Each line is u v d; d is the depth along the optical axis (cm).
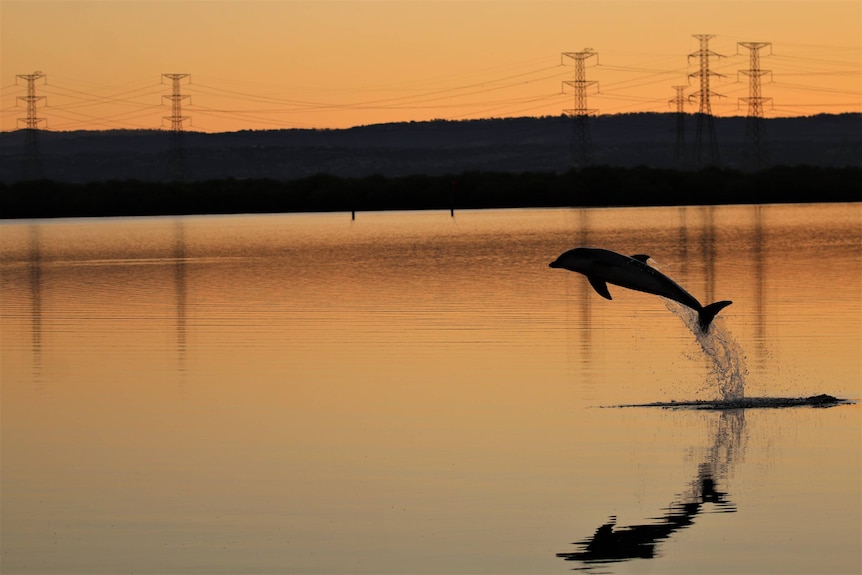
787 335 5122
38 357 4825
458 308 6325
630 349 4825
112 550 2419
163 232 16212
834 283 7331
